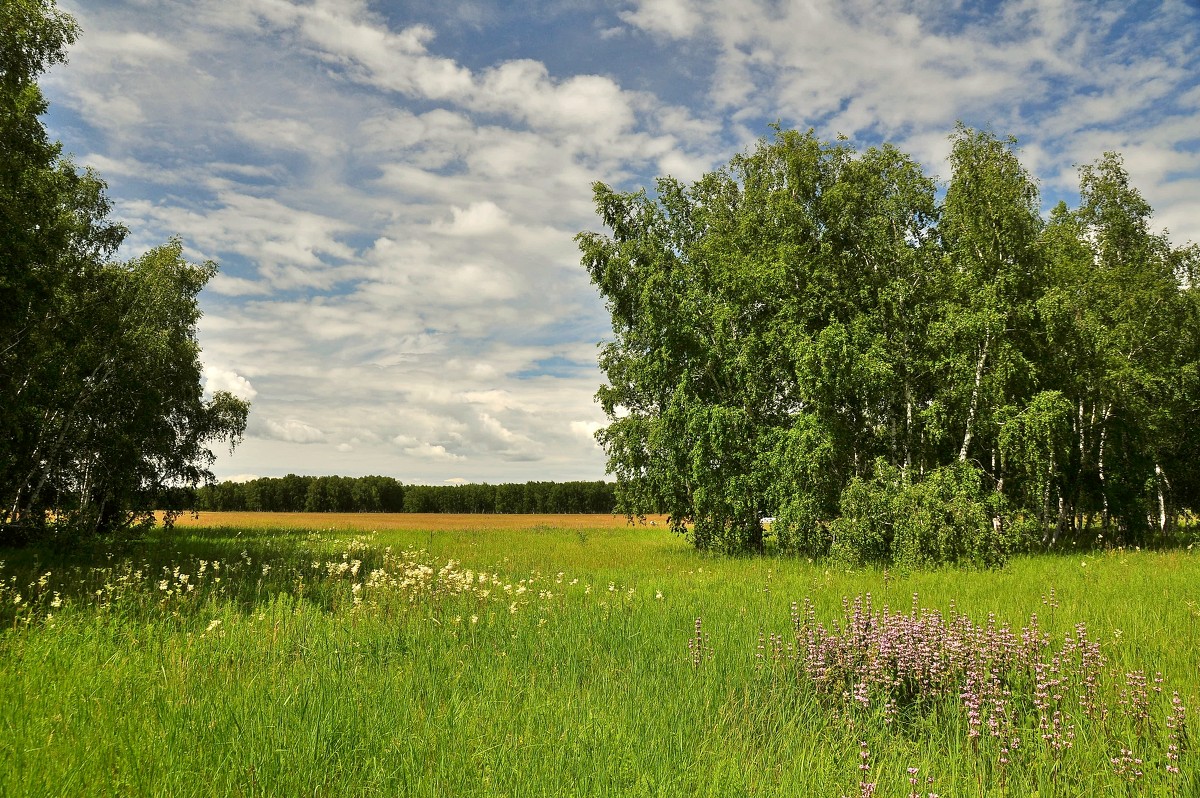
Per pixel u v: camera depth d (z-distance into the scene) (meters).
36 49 16.95
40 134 17.36
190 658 6.74
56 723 4.89
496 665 6.93
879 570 16.75
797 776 4.29
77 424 24.08
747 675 6.52
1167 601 10.61
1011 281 20.72
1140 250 28.44
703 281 24.58
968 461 21.22
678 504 24.44
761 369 22.20
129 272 26.86
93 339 23.59
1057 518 27.47
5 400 18.11
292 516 85.38
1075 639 7.53
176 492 32.91
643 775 4.16
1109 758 4.56
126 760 4.23
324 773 4.18
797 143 24.91
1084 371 24.05
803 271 22.14
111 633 7.73
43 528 19.08
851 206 22.64
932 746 4.91
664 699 5.89
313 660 6.76
